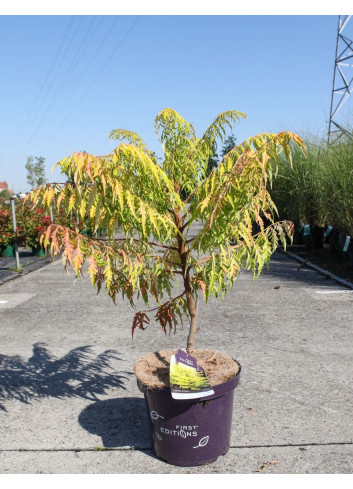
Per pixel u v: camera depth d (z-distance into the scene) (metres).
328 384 4.08
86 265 12.09
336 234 12.69
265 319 6.31
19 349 5.27
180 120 2.96
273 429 3.30
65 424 3.46
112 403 3.80
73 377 4.39
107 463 2.93
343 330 5.71
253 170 2.33
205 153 3.08
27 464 2.93
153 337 5.57
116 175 2.42
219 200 2.38
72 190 2.39
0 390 4.13
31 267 12.07
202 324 6.11
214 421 2.84
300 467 2.84
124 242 2.89
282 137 2.29
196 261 2.80
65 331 5.93
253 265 2.68
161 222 2.64
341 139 12.27
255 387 4.04
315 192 12.52
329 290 8.16
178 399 2.53
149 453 3.04
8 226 12.86
